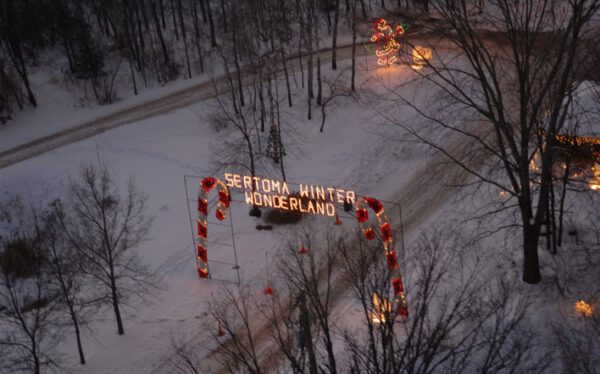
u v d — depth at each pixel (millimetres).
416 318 13836
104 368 23547
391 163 39188
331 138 43438
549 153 21797
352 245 29797
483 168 34625
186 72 60812
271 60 53250
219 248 32312
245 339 24016
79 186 40156
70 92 57562
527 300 20547
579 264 23844
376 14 60906
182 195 38531
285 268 28641
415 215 32500
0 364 23766
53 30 64562
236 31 59125
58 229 31953
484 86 21562
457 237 27938
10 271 31031
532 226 22828
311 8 48656
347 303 24391
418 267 26031
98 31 69062
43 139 49656
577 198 28531
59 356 24359
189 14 70062
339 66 53125
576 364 16781
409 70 48750
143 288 28859
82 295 28812
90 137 48156
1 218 39500
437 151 38906
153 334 25469
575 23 18844
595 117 29422
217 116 46750
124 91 59031
